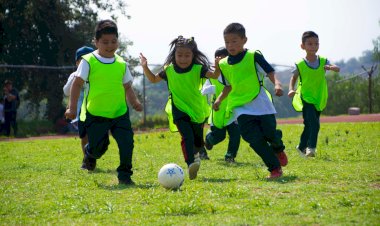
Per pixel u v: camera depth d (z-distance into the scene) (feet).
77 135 107.86
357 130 75.25
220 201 26.96
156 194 29.17
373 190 28.55
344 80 162.61
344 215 22.98
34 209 26.81
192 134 35.78
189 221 22.99
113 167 45.27
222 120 46.55
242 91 35.76
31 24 142.10
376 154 47.11
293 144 59.41
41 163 49.52
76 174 40.68
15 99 108.68
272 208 24.86
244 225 22.00
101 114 34.42
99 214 25.12
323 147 54.08
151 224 22.75
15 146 73.67
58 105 137.49
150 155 53.52
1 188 33.76
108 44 34.42
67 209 26.48
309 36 46.75
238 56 35.68
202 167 42.73
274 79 35.09
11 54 143.23
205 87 43.50
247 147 59.06
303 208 24.57
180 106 35.76
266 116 35.40
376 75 159.43
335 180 32.76
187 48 35.37
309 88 46.83
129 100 35.65
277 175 34.78
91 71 34.35
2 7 140.67
